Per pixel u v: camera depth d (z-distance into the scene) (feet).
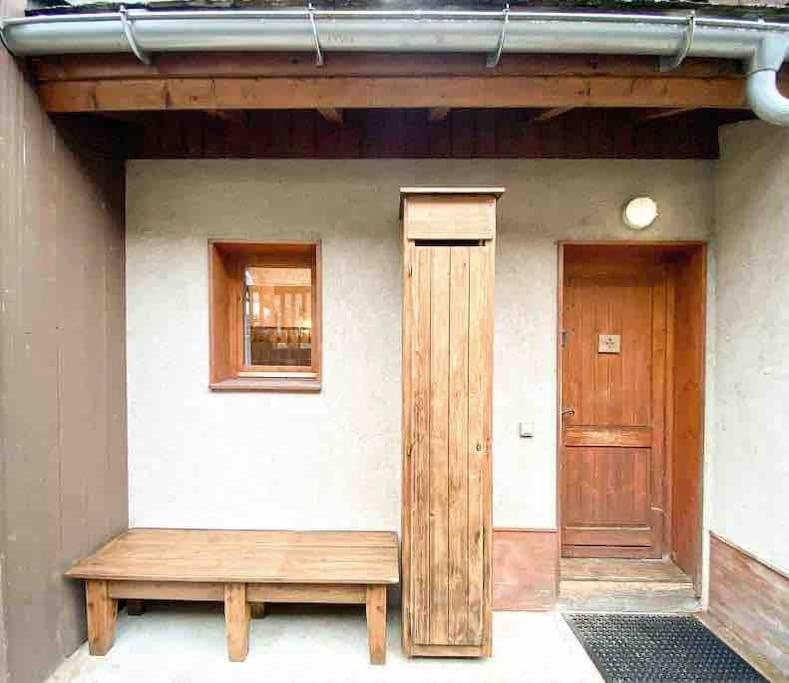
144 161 8.82
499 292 8.79
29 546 6.55
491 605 7.34
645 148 8.72
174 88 6.70
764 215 7.57
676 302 9.70
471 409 7.25
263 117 8.73
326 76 6.54
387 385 8.86
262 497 8.94
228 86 6.66
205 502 8.95
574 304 9.91
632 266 9.81
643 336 9.86
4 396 6.15
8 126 6.23
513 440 8.82
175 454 8.94
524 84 6.59
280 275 9.45
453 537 7.29
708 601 8.75
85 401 7.73
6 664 6.18
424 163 8.75
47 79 6.66
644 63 6.36
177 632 7.96
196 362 8.89
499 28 5.90
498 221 8.77
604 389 9.94
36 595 6.66
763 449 7.56
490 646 7.33
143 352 8.90
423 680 6.94
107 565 7.45
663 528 9.86
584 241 8.78
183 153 8.78
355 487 8.91
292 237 8.80
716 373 8.74
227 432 8.91
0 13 6.05
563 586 9.16
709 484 8.85
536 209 8.77
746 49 6.12
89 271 7.85
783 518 7.16
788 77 6.62
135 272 8.86
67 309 7.33
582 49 6.07
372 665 7.24
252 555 7.84
